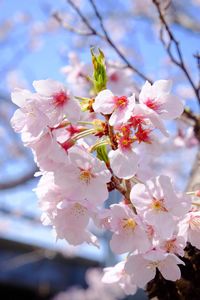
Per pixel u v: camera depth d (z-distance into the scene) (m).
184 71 0.60
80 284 2.20
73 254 2.09
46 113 0.41
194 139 0.81
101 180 0.41
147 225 0.41
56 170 0.41
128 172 0.41
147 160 0.46
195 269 0.46
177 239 0.41
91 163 0.41
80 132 0.43
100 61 0.45
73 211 0.42
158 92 0.41
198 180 0.58
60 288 2.19
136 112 0.41
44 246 2.05
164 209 0.40
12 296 2.18
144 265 0.42
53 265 2.20
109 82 0.75
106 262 1.57
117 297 2.10
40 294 2.19
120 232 0.41
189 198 0.40
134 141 0.42
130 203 0.43
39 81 0.41
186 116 0.63
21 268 2.17
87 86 0.79
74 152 0.41
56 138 0.41
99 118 0.45
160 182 0.40
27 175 1.36
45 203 0.42
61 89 0.42
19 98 0.42
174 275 0.41
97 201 0.41
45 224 0.44
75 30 0.70
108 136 0.43
